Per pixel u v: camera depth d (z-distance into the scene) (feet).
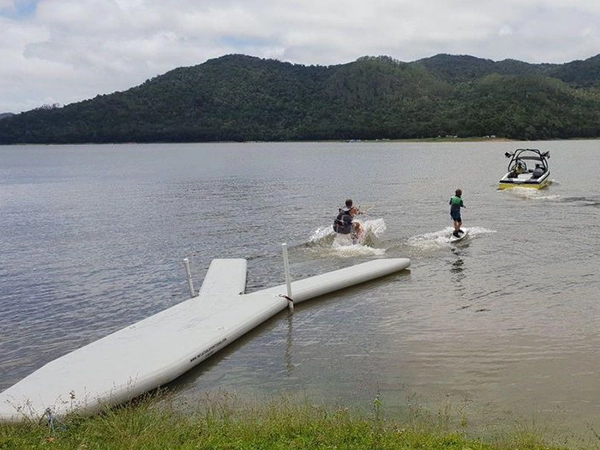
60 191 153.69
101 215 101.91
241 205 108.27
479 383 29.63
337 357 33.96
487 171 184.85
